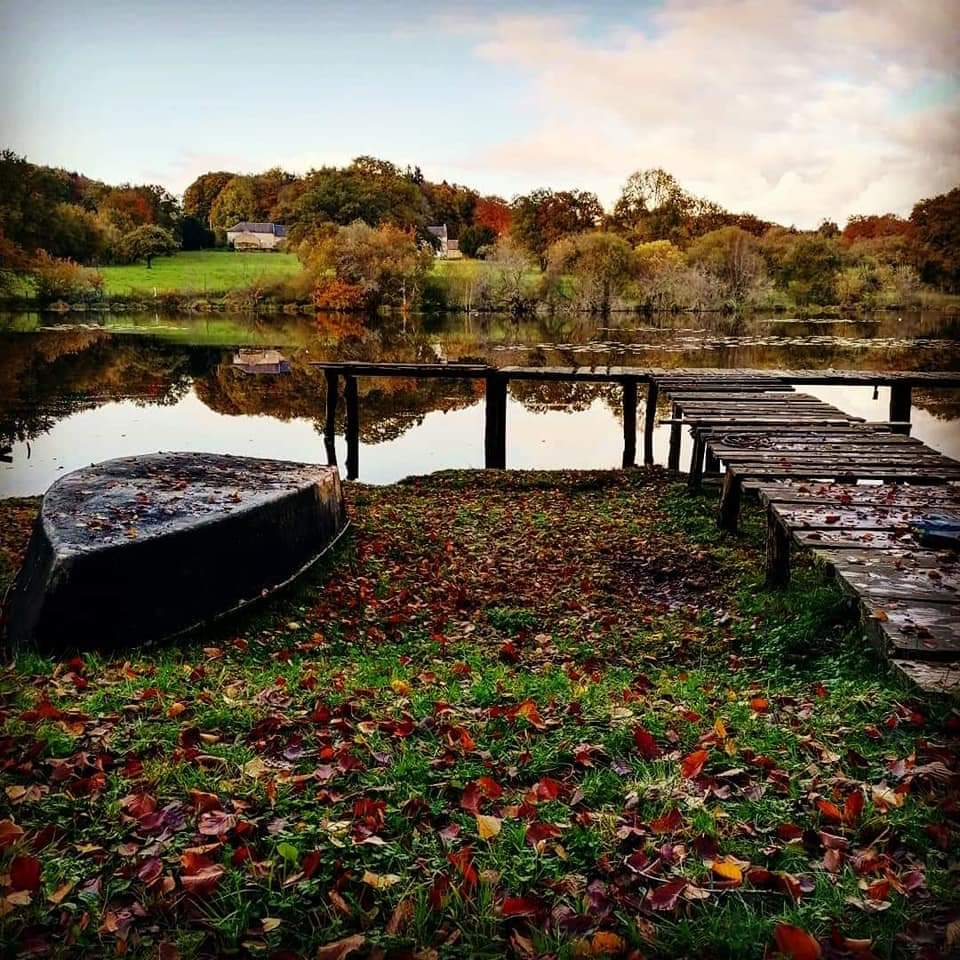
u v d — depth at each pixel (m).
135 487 8.76
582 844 3.50
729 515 10.66
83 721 4.77
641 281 57.34
